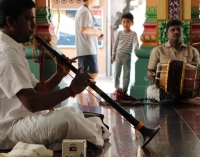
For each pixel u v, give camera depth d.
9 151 3.73
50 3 8.61
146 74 7.99
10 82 3.39
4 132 3.77
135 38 9.10
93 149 3.74
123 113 3.92
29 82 3.44
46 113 3.68
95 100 7.59
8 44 3.51
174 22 7.18
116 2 15.06
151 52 7.44
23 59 3.71
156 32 7.95
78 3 15.64
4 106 3.75
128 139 4.27
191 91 6.73
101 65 15.82
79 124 3.57
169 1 7.92
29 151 3.38
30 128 3.63
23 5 3.57
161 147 3.94
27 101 3.38
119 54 9.19
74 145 3.27
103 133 4.13
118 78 9.34
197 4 7.98
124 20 9.09
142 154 3.69
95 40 8.75
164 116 5.75
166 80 6.74
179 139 4.29
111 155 3.65
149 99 7.22
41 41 3.84
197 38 7.99
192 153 3.72
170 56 7.23
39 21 8.35
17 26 3.58
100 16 15.45
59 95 3.47
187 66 6.72
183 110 6.29
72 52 15.88
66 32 15.79
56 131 3.57
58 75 3.96
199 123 5.19
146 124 5.15
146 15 8.05
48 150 3.47
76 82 3.57
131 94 7.96
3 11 3.55
